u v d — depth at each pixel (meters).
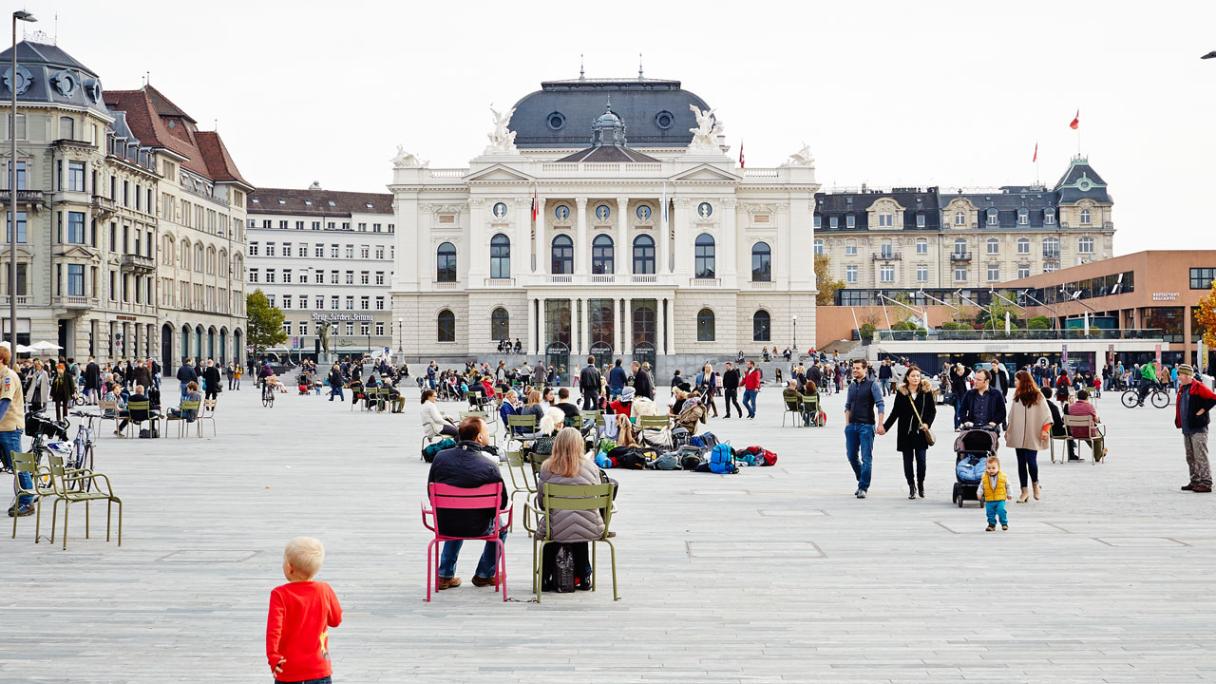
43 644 11.63
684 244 117.81
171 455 32.47
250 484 25.19
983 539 17.69
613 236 120.19
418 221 120.81
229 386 95.88
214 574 14.99
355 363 79.00
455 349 120.56
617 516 20.16
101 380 67.44
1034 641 11.70
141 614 12.84
